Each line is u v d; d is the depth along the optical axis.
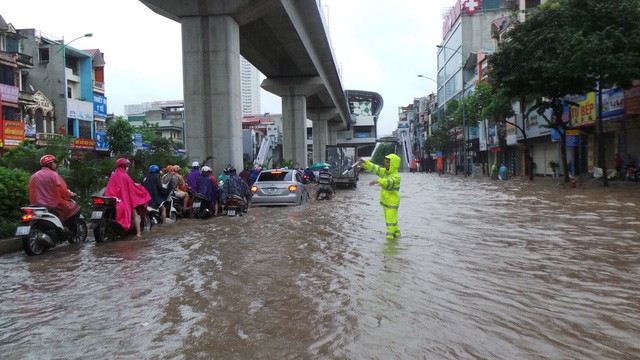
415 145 115.62
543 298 4.60
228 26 22.06
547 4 23.58
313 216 12.59
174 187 12.71
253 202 16.06
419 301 4.55
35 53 42.50
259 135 96.38
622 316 4.04
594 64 19.98
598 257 6.48
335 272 5.83
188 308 4.48
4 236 8.82
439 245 7.64
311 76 44.94
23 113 37.66
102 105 49.84
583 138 32.03
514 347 3.38
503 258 6.52
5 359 3.38
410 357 3.23
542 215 11.45
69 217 8.69
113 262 6.89
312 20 32.00
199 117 22.25
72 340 3.72
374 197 21.12
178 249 7.82
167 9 22.02
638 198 15.46
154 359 3.30
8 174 9.98
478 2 61.66
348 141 130.00
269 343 3.54
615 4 19.94
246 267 6.24
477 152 58.22
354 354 3.30
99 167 14.08
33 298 5.00
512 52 23.91
